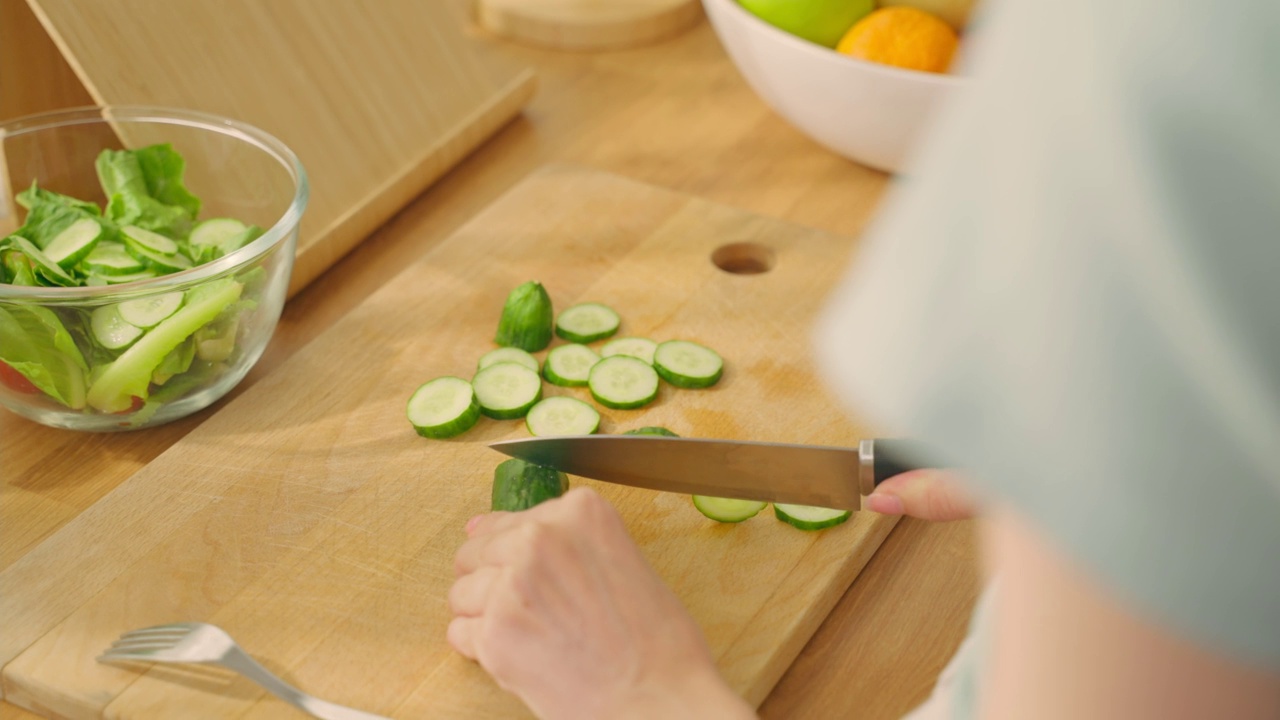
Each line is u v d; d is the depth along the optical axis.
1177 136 0.46
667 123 1.36
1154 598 0.50
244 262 1.02
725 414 1.06
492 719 0.91
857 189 1.28
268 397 1.07
